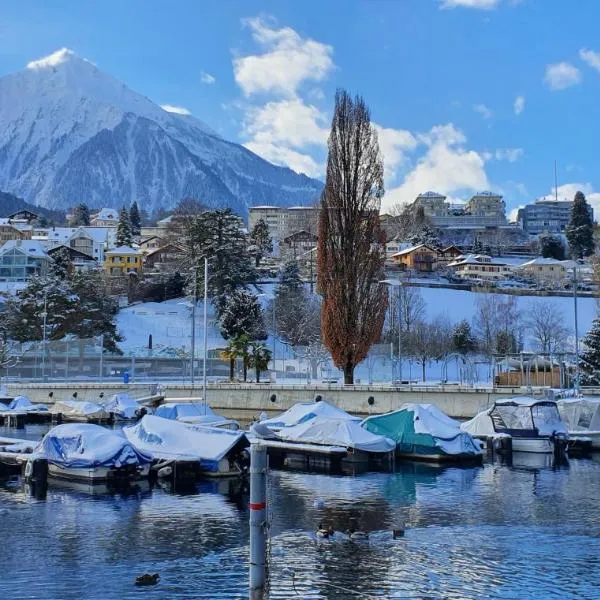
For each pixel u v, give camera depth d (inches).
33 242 7249.0
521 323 5137.8
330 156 2731.3
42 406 2913.4
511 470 1676.9
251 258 6003.9
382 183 2719.0
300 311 4822.8
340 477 1572.3
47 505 1269.7
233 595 815.7
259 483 667.4
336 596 811.4
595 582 859.4
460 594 819.4
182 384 3024.1
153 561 940.0
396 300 4288.9
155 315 5487.2
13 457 1551.4
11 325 4498.0
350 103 2770.7
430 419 1834.4
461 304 5856.3
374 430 1857.8
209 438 1565.0
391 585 848.3
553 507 1255.5
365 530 1095.0
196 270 5191.9
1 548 1000.2
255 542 664.4
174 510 1227.9
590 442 1993.1
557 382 2910.9
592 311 5762.8
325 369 3592.5
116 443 1481.3
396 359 3388.3
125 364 3651.6
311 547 994.7
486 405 2297.0
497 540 1035.9
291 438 1813.5
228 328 4493.1
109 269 7544.3
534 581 864.3
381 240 2701.8
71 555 967.6
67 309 4552.2
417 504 1280.8
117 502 1290.6
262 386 2728.8
